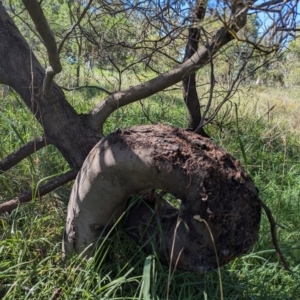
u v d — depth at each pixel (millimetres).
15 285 2424
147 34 3521
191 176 2158
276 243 2492
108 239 2531
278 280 2906
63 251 2643
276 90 8500
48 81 2709
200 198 2148
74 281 2479
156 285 2414
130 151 2229
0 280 2553
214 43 2455
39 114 3016
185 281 2545
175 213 2430
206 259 2225
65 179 2932
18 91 3078
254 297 2576
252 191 2234
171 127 2352
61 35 4027
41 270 2547
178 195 2227
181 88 3904
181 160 2180
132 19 3596
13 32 3076
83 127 2979
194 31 3117
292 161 5051
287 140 5555
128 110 5746
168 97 6805
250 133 5438
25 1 1879
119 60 4141
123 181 2307
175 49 3459
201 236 2191
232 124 5312
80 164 2947
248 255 2857
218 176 2172
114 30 3816
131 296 2463
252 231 2215
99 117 2961
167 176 2184
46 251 2883
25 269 2641
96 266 2531
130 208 2568
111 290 2357
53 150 3990
